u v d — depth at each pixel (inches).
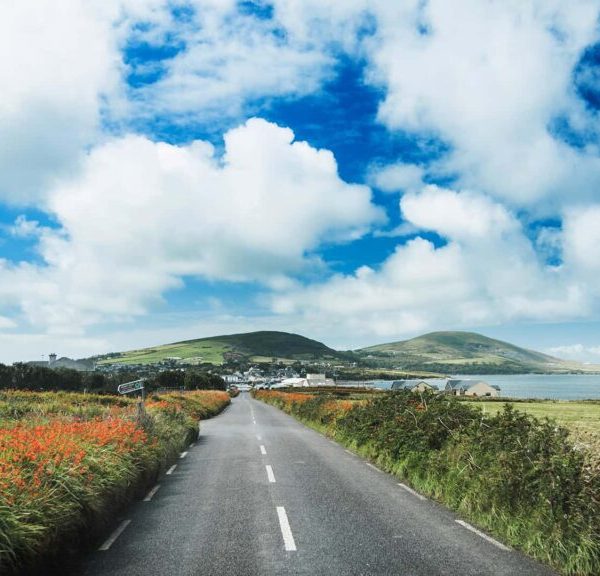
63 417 626.2
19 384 2426.2
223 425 1242.0
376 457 596.7
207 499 400.5
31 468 284.5
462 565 249.3
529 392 6279.5
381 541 286.7
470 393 5172.2
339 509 364.2
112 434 434.3
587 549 244.5
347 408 901.2
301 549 272.1
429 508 367.9
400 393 665.0
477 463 378.9
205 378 4269.2
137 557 259.6
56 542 246.4
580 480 284.4
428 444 481.1
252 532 304.8
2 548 208.7
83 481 309.4
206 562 251.4
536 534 268.4
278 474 516.7
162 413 824.3
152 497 410.0
